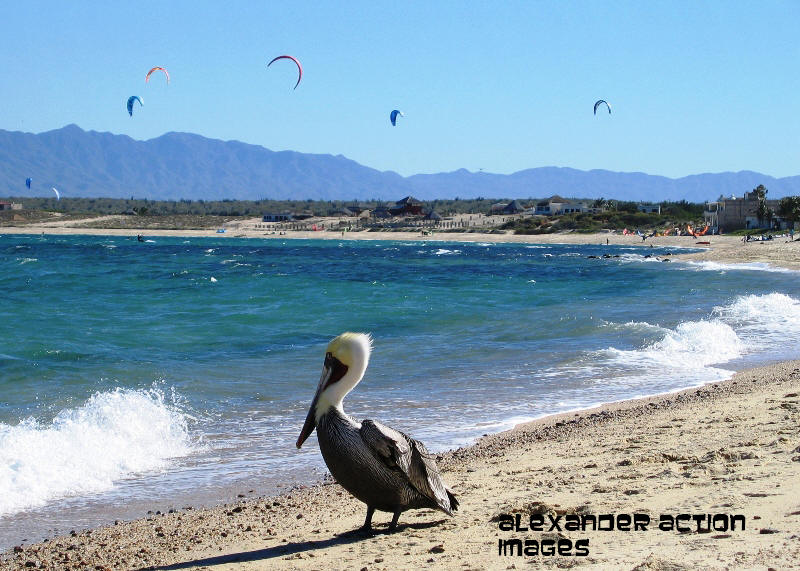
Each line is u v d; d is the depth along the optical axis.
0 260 79.88
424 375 18.81
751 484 7.25
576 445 11.22
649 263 79.44
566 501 7.57
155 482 11.06
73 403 15.54
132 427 13.29
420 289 48.41
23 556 8.23
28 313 34.03
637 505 7.00
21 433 12.25
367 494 6.74
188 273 63.59
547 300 39.22
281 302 39.25
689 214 167.88
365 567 6.07
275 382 17.97
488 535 6.64
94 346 23.64
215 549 7.79
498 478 9.45
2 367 19.48
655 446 10.17
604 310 33.03
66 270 66.38
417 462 6.69
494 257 98.19
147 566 7.50
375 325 28.91
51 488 10.68
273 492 10.54
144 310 35.66
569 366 19.77
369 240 168.88
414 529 7.19
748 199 140.50
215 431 13.74
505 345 23.42
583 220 163.50
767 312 30.20
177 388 17.12
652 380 17.91
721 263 74.00
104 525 9.32
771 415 11.48
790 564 4.86
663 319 29.09
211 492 10.56
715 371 18.88
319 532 7.78
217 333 27.25
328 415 6.62
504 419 14.25
